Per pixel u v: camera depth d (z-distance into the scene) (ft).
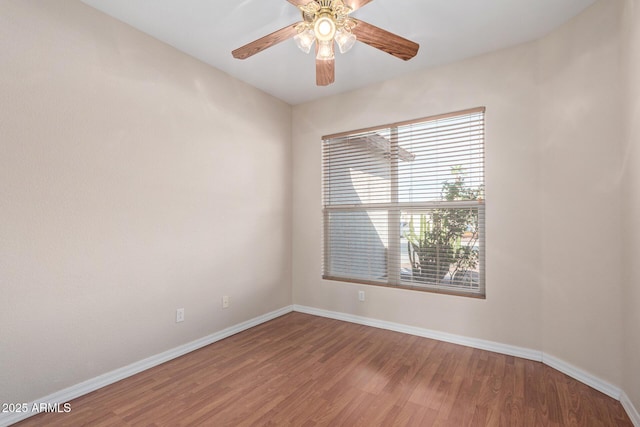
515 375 7.45
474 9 7.06
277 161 12.12
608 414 5.98
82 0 6.71
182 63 8.81
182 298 8.75
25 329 5.96
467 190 9.28
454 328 9.38
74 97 6.63
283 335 10.14
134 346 7.65
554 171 7.77
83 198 6.76
